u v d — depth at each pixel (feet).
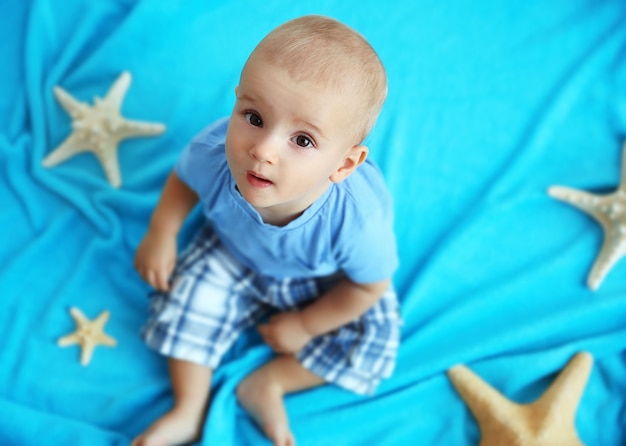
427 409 3.43
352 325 3.41
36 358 3.33
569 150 4.09
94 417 3.25
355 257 2.79
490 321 3.69
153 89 3.92
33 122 3.79
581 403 3.48
